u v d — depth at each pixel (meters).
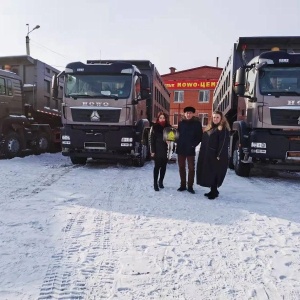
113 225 3.75
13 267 2.67
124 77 8.25
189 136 5.51
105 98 8.14
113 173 7.60
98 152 8.31
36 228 3.59
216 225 3.83
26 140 11.02
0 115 9.66
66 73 8.34
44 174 7.23
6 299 2.21
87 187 5.87
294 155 6.77
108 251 3.02
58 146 13.50
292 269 2.75
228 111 9.40
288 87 6.79
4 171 7.39
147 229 3.63
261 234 3.57
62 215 4.08
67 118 8.29
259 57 6.98
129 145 8.20
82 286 2.40
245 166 7.54
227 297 2.29
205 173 5.13
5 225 3.67
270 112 6.78
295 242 3.36
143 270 2.66
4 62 11.22
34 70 11.16
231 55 9.09
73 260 2.82
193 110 5.52
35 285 2.40
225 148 5.07
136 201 4.87
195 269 2.70
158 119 5.70
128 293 2.32
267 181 7.09
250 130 7.39
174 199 5.06
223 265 2.79
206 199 5.13
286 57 6.82
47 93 11.91
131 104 8.16
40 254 2.92
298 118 6.69
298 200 5.25
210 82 32.09
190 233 3.54
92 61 10.34
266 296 2.32
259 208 4.66
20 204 4.57
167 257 2.91
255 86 6.93
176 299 2.26
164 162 5.74
